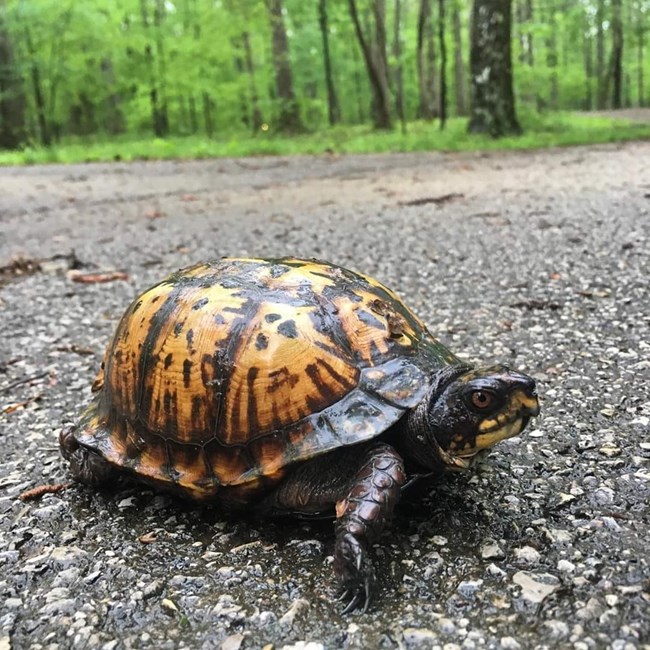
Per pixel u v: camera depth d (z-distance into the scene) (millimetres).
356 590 185
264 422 217
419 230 744
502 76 1760
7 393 390
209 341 229
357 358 222
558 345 382
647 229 639
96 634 185
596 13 4512
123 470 246
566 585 188
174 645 179
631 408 296
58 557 223
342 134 2287
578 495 234
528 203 852
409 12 4359
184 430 229
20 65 2441
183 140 2590
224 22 2715
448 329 430
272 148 1897
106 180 1417
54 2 2621
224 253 700
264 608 190
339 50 3914
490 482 246
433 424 204
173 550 223
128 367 252
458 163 1363
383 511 188
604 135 1739
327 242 715
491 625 176
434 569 200
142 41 2838
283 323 224
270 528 230
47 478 285
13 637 187
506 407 198
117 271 662
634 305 432
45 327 511
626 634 168
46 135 2766
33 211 1063
